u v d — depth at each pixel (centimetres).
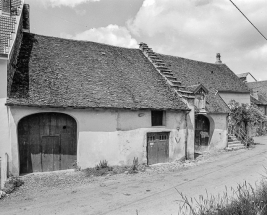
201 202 827
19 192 959
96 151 1259
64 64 1426
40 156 1191
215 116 1950
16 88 1129
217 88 2378
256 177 1151
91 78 1403
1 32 1106
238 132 2355
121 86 1447
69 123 1251
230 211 623
